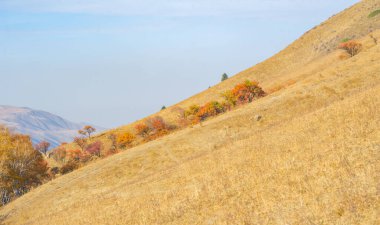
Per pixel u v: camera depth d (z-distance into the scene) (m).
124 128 135.62
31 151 87.25
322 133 24.44
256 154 26.25
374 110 24.23
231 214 16.11
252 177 20.33
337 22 146.12
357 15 138.25
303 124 29.89
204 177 25.39
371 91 30.58
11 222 44.09
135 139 114.31
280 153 23.53
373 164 15.38
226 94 96.88
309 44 143.25
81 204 37.34
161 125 114.12
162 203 22.47
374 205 12.20
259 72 142.38
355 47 93.75
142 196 27.22
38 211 44.47
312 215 12.99
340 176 15.38
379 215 11.61
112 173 49.94
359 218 11.84
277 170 19.84
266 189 17.56
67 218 30.02
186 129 62.16
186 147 50.91
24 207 48.94
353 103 28.66
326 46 127.06
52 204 45.47
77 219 27.78
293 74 113.50
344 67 58.06
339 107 29.42
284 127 32.59
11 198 78.75
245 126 50.34
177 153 50.00
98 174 51.12
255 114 52.19
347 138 20.80
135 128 126.75
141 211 22.23
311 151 20.97
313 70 103.88
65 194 47.97
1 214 49.44
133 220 21.22
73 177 55.38
